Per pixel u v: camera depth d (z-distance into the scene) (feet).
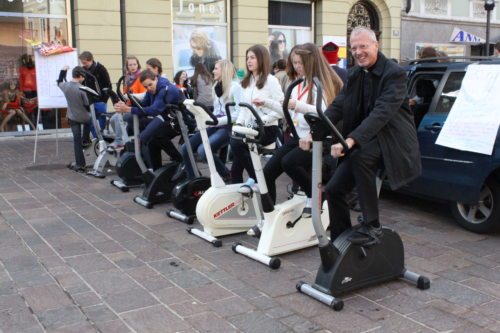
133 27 39.01
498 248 15.53
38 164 28.89
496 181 15.98
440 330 10.64
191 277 13.30
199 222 17.39
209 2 42.96
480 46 59.93
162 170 19.99
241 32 44.01
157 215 18.85
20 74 38.47
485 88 16.35
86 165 28.04
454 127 16.66
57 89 29.37
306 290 12.14
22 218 18.48
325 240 11.66
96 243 15.85
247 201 16.58
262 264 14.14
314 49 14.28
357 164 11.14
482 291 12.54
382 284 12.87
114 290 12.51
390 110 10.78
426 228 17.46
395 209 19.76
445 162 16.99
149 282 12.98
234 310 11.50
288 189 21.49
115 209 19.69
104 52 37.86
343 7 49.75
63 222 18.02
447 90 17.71
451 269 13.92
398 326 10.80
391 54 53.78
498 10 63.36
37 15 37.63
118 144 25.61
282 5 47.16
